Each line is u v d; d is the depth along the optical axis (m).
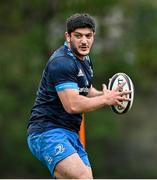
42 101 18.62
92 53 69.88
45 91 18.58
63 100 18.08
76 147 18.67
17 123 67.75
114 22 71.94
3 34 71.94
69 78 18.11
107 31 70.94
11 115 68.06
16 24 71.94
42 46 69.38
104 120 68.62
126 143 74.12
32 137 18.58
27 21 71.88
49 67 18.31
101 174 72.00
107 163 72.81
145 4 71.06
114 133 69.25
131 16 71.69
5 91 67.88
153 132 75.12
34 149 18.66
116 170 72.94
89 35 18.31
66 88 18.02
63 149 18.05
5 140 68.00
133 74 71.44
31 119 18.77
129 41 71.94
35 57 69.38
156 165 74.19
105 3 68.62
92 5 68.38
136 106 75.06
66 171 17.89
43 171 69.06
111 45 72.31
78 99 17.94
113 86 18.97
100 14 69.94
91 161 70.69
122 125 74.19
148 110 75.25
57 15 70.44
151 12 71.56
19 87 68.81
